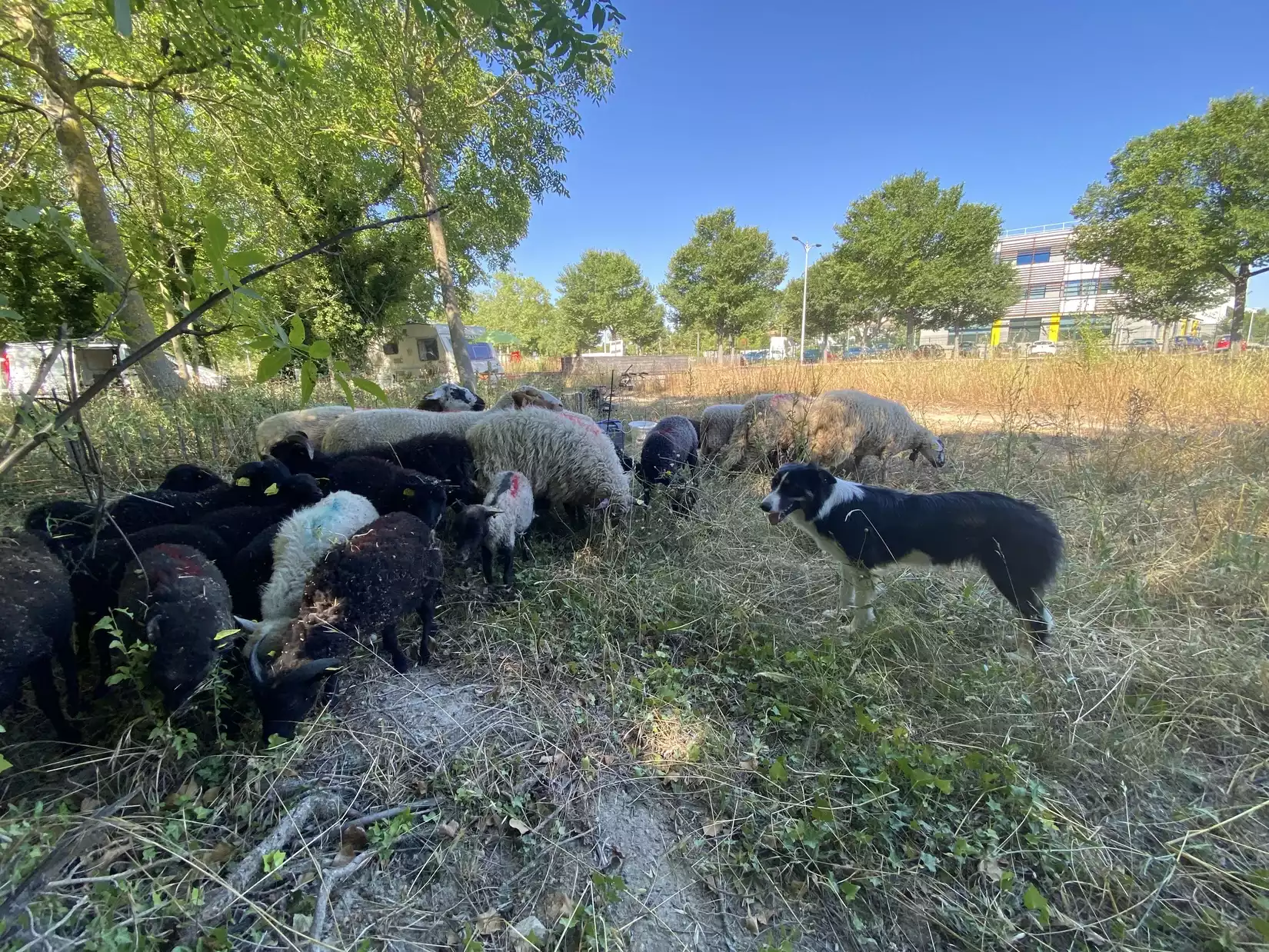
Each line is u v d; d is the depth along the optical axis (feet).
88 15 15.83
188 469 15.02
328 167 44.83
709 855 7.14
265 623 9.30
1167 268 78.69
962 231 109.19
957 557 11.09
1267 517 14.75
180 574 8.84
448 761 8.34
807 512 11.86
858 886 6.64
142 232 12.07
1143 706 9.09
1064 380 37.88
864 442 22.06
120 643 7.64
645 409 44.47
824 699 9.21
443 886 6.72
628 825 7.50
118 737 8.23
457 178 49.62
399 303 58.95
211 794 7.45
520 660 10.68
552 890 6.67
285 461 15.87
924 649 10.62
